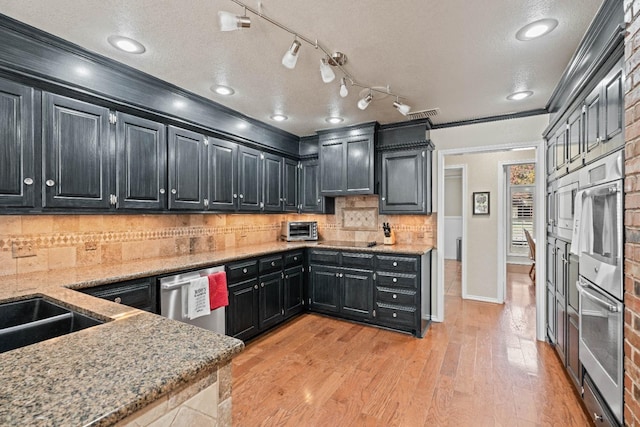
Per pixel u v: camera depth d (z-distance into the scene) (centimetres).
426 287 349
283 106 306
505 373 246
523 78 241
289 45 195
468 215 461
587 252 183
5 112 169
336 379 238
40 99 183
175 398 73
